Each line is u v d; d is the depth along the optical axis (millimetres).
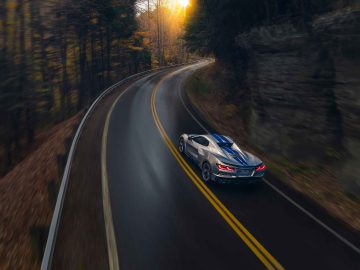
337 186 10414
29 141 23156
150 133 15680
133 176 10297
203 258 6488
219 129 18109
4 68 21625
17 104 21719
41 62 26266
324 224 8344
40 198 9469
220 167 9617
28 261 6715
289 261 6645
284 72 13117
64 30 29891
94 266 5949
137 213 8016
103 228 7211
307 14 12242
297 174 11766
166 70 49344
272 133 14188
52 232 6266
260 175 10039
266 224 8086
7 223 9031
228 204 8992
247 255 6727
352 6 10039
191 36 29719
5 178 13844
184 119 19484
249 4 17703
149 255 6414
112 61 44625
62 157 10688
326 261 6750
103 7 32594
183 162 11969
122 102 23078
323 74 11391
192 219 7977
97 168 10711
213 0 20297
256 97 15656
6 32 22188
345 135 10383
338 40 10062
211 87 27953
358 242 7598
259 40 14445
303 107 12430
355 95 9570
